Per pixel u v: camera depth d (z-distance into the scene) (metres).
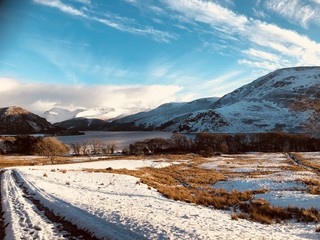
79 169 43.94
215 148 122.44
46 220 11.45
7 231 10.11
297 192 22.62
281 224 13.73
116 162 67.31
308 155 85.12
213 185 33.19
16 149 129.75
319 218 14.28
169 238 8.85
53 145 105.38
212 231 10.22
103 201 16.08
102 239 9.22
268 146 125.81
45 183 22.59
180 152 119.25
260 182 30.84
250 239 9.44
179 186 30.58
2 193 18.31
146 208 14.81
